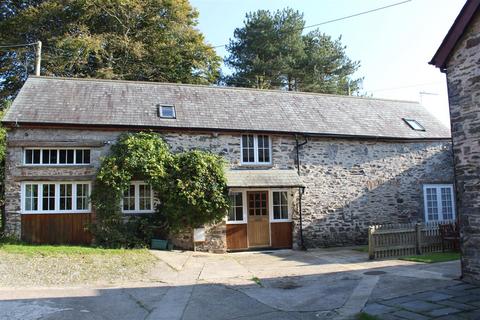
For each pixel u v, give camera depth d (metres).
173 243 13.97
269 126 15.44
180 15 28.14
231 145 14.99
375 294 7.92
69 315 7.02
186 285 9.32
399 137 16.94
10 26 25.56
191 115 15.15
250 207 15.02
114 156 13.55
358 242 16.06
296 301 7.80
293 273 10.54
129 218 13.74
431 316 6.31
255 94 17.66
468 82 8.59
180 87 16.94
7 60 25.27
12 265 10.17
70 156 13.70
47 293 8.43
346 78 33.88
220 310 7.36
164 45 26.92
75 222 13.39
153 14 27.53
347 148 16.41
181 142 14.52
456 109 8.86
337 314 6.87
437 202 17.48
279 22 32.16
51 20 25.83
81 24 25.75
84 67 26.58
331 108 17.92
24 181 13.15
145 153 13.61
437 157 17.78
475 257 8.39
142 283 9.49
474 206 8.41
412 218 16.94
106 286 9.16
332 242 15.68
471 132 8.50
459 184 8.76
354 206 16.16
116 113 14.42
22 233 13.00
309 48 33.12
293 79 32.50
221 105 16.23
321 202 15.73
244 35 32.75
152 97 15.84
